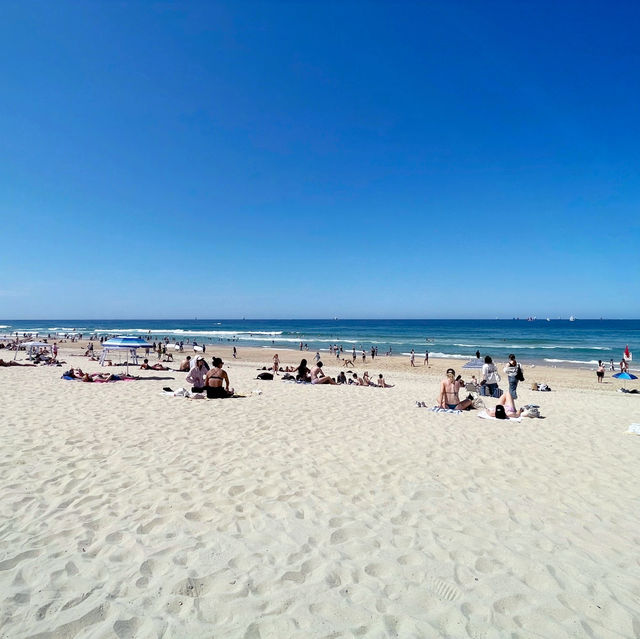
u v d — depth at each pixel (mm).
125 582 2971
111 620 2586
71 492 4562
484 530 3900
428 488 4934
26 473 5090
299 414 9117
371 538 3711
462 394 15062
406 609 2777
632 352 48594
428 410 10117
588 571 3254
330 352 48094
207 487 4801
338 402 10977
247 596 2861
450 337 77062
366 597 2889
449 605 2826
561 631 2605
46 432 6988
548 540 3727
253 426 7840
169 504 4312
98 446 6273
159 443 6531
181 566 3191
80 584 2932
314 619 2658
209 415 8750
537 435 7703
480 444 6941
